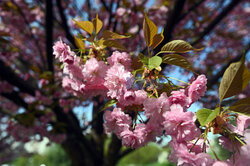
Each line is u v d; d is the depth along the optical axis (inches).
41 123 46.1
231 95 12.1
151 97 14.5
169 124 12.9
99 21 16.3
